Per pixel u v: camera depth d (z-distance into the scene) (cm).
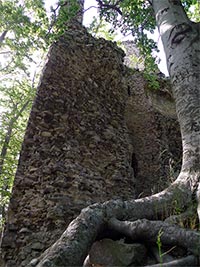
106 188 585
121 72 836
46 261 191
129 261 221
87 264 245
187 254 207
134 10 719
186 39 368
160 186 788
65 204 502
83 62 738
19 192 496
